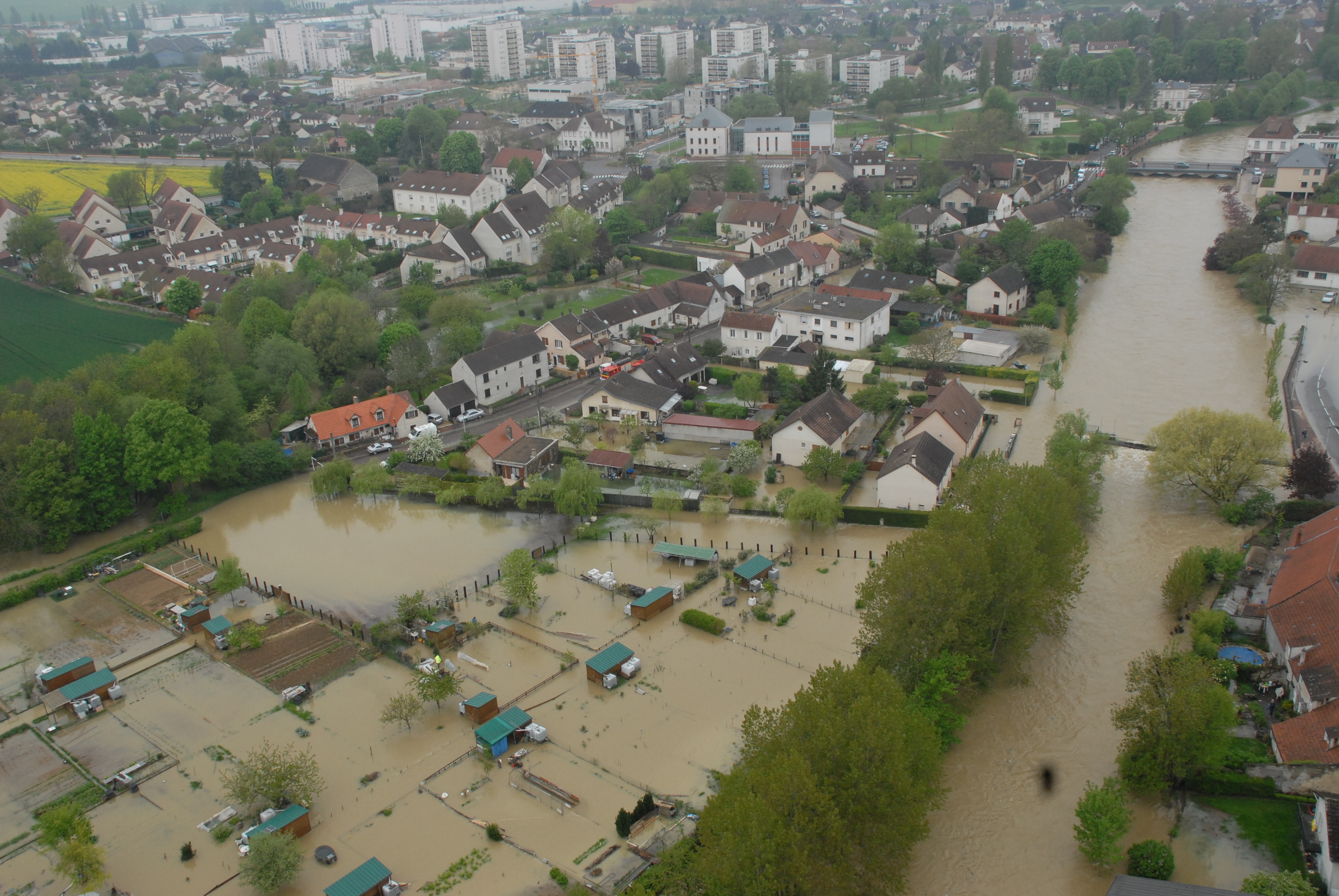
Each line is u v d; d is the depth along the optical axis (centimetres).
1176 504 11506
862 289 19075
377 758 8175
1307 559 8900
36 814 7794
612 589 10419
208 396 14000
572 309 19725
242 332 16425
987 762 7762
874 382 15175
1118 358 16088
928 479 11312
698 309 18750
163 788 8000
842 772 6256
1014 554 8075
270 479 13625
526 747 8156
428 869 7006
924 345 16138
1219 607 9194
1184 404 14212
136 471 12294
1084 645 9069
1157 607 9538
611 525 11888
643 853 6981
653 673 9031
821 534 11412
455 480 13062
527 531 11969
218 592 10906
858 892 6366
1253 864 6606
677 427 14075
